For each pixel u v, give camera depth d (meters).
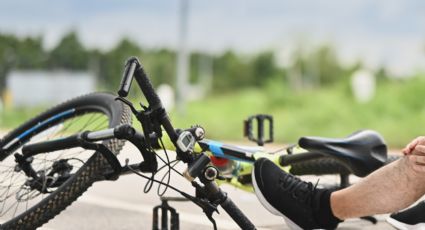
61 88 31.22
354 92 25.34
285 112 25.36
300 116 23.06
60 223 4.48
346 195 2.94
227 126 22.19
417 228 3.09
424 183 2.79
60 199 3.13
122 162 3.33
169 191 5.96
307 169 4.09
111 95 3.89
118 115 3.56
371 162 3.53
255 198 5.83
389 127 20.38
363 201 2.88
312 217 3.05
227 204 2.93
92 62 43.97
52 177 3.34
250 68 67.19
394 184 2.81
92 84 32.22
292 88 31.89
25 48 41.38
